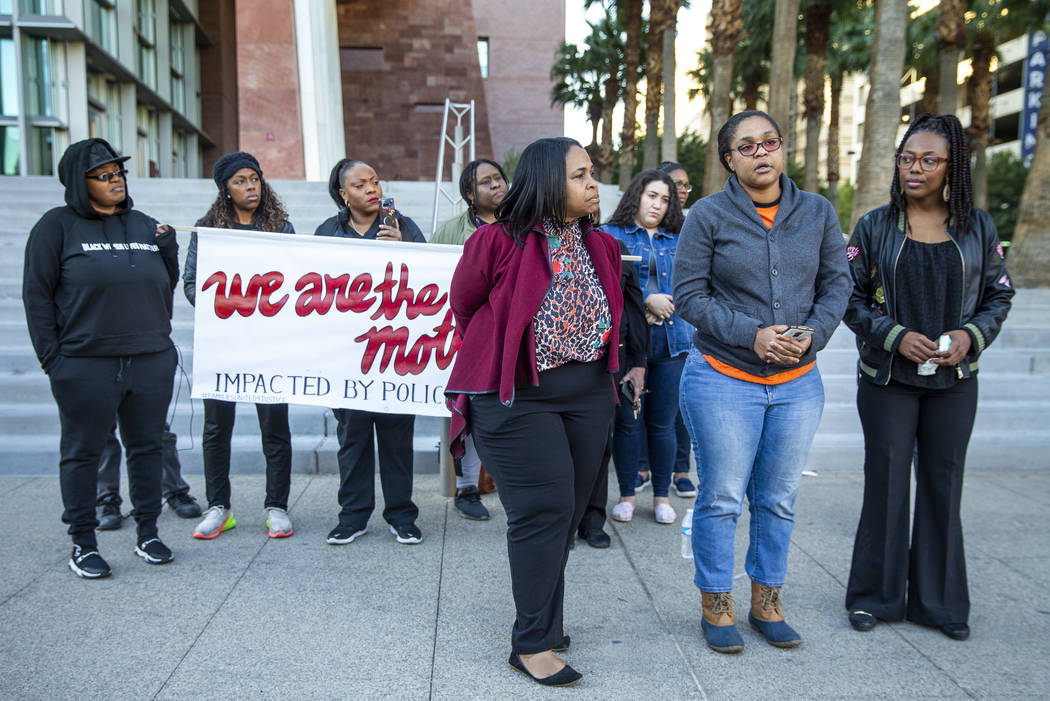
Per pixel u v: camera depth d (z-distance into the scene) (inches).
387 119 1040.8
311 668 101.0
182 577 129.9
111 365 127.0
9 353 213.0
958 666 103.8
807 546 149.3
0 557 137.0
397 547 145.6
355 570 134.2
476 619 116.3
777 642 108.6
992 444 204.4
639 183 166.4
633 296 145.3
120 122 750.5
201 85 1050.7
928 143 105.0
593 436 100.2
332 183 157.8
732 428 103.3
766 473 108.2
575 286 97.1
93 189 127.3
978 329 106.5
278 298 147.5
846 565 139.9
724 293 105.0
